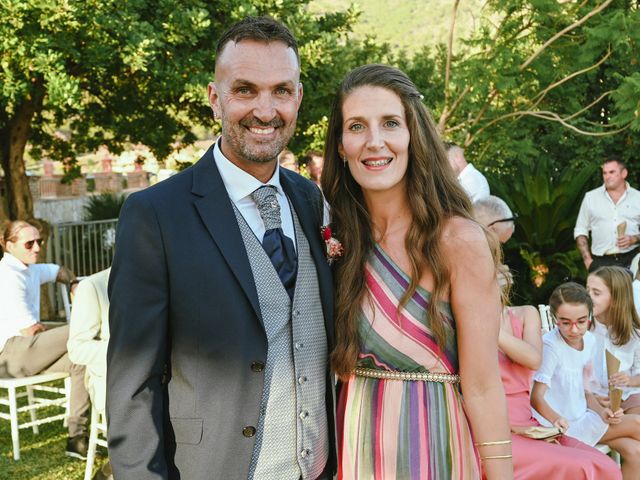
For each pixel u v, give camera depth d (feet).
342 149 7.41
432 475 6.82
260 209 6.79
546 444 10.64
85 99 33.12
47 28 23.97
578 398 12.69
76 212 46.52
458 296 6.88
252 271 6.59
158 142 33.99
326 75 30.63
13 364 15.71
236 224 6.60
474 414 6.95
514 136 28.53
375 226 7.32
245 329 6.31
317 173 21.30
